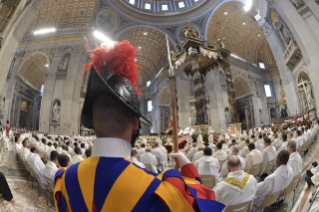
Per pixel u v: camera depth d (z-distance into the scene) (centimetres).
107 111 79
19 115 2527
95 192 65
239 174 236
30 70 2583
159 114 3344
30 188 513
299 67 1558
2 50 923
